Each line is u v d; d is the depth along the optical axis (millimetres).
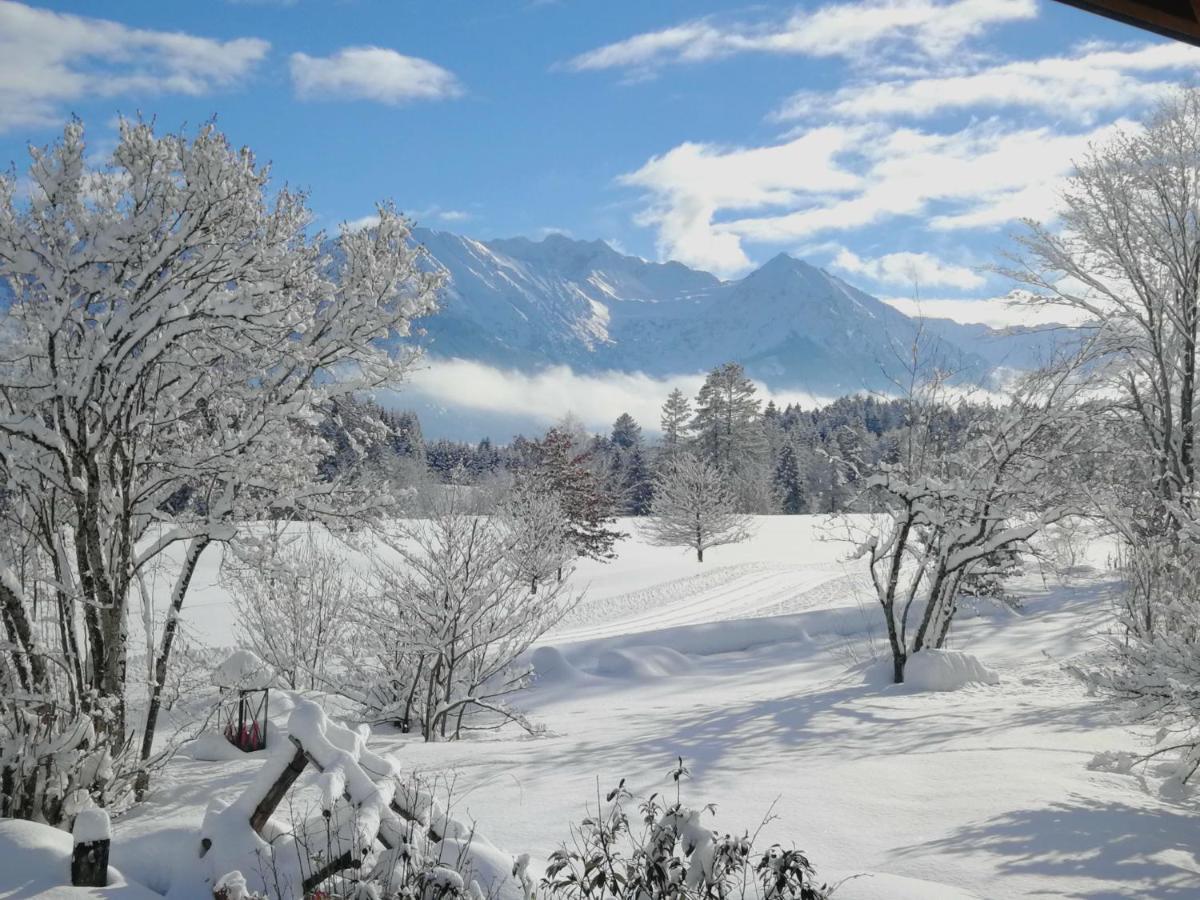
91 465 7527
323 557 14648
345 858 4684
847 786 8016
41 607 8289
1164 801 7707
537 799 7453
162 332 7781
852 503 15539
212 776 8234
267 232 8742
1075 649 17859
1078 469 18625
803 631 24359
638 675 20891
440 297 9477
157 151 7699
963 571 16203
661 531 50562
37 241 7383
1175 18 3025
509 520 16188
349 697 13969
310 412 9078
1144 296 21516
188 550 8867
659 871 4180
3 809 6414
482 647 15094
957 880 5719
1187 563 11531
